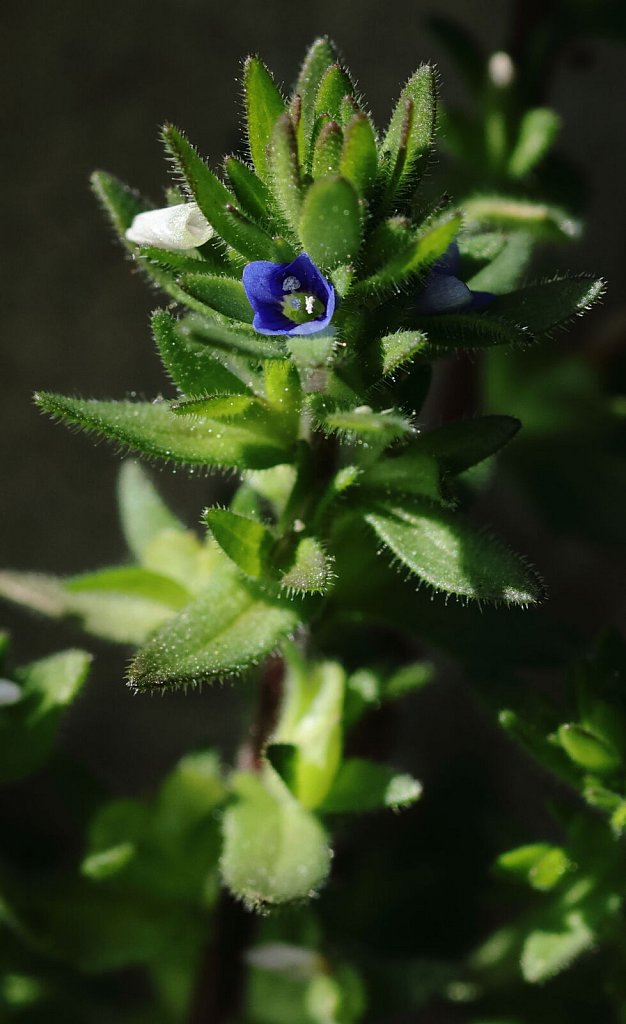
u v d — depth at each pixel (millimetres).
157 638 87
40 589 96
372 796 90
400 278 83
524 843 99
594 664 91
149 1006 108
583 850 92
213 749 100
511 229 102
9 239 118
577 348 118
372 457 88
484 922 112
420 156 84
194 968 102
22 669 95
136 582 95
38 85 118
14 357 118
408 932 109
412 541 87
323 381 85
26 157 118
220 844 98
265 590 88
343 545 90
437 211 85
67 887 99
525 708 92
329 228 81
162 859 99
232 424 87
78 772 103
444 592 93
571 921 91
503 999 104
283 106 84
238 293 83
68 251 118
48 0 118
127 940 99
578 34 110
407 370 86
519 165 107
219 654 87
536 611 95
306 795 90
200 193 84
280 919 105
